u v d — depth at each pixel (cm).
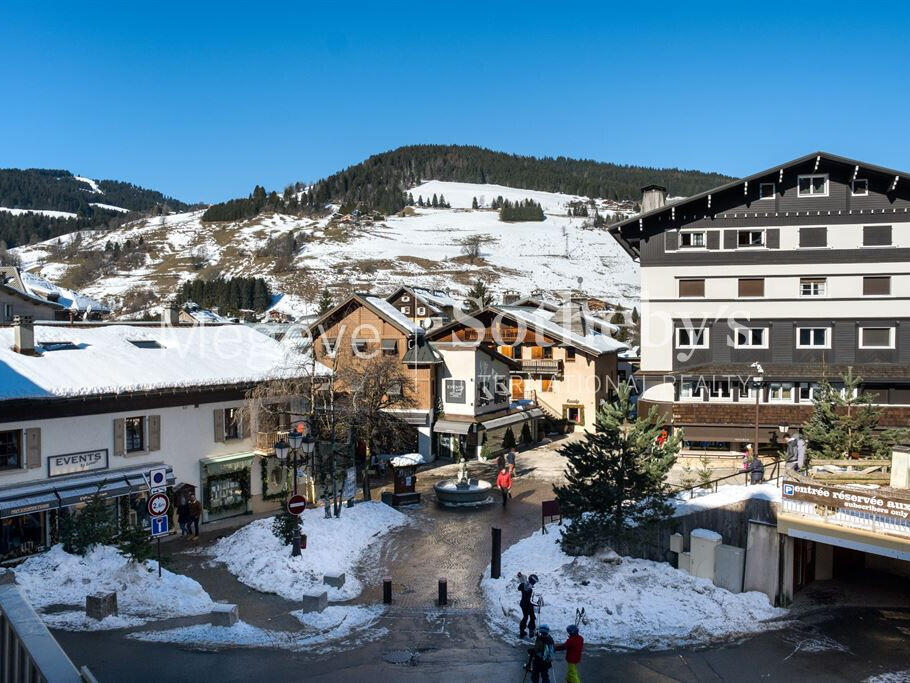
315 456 3356
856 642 2011
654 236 3897
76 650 1691
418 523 3084
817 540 2177
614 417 2397
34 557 2195
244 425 3306
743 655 1902
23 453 2530
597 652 1889
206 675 1602
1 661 871
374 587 2350
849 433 2991
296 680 1612
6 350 2791
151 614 1967
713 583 2341
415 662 1758
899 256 3628
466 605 2192
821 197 3709
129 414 2842
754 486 2606
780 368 3725
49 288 6775
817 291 3753
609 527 2356
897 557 2030
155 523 2194
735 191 3778
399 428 4003
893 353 3647
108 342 3219
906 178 3522
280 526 2564
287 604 2166
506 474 3359
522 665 1762
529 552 2575
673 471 3453
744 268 3797
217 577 2420
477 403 4362
